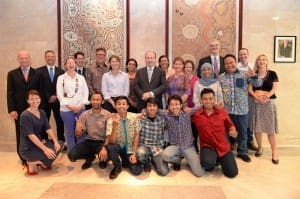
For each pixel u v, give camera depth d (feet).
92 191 10.38
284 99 16.60
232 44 16.28
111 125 12.09
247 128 13.93
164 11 16.34
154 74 13.89
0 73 17.03
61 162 13.44
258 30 16.24
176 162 12.24
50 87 14.44
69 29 16.47
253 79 13.44
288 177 11.68
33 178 11.60
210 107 12.14
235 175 11.66
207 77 13.37
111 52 16.53
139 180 11.37
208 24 16.24
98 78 14.84
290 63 16.40
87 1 16.31
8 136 17.31
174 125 12.34
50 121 16.71
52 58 14.51
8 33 16.79
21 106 13.51
